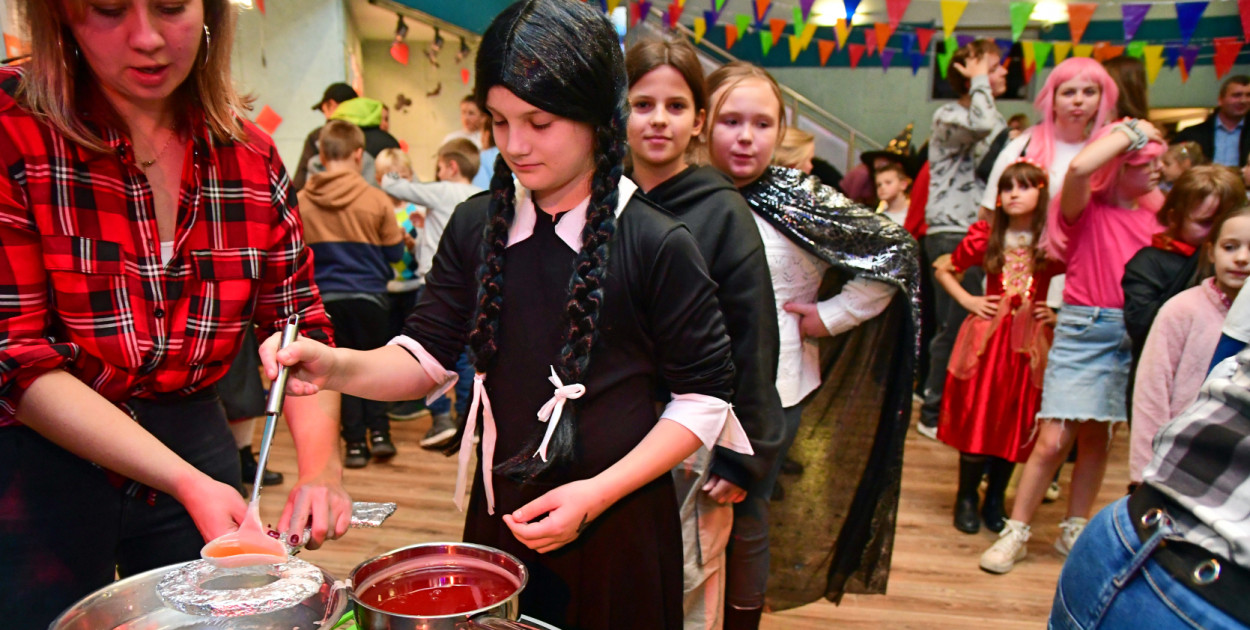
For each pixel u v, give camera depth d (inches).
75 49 31.3
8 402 30.6
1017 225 95.0
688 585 53.2
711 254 49.1
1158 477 30.5
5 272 30.7
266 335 41.0
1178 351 65.4
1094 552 32.6
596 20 31.1
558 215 34.6
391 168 139.9
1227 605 26.8
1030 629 77.7
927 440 138.4
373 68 261.9
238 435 102.0
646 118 51.0
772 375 49.5
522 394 35.4
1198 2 134.5
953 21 123.2
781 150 78.0
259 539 28.8
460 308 38.7
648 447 34.5
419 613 28.2
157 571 28.4
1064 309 88.9
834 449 67.3
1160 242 80.1
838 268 60.4
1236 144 156.3
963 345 97.4
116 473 34.9
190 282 35.9
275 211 38.9
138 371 35.0
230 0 34.9
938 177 138.9
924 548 95.3
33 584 34.2
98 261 32.7
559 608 36.8
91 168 32.3
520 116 30.4
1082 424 90.0
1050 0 222.8
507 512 36.8
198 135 35.2
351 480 113.3
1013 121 193.3
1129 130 82.7
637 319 34.8
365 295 116.3
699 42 228.1
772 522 69.2
